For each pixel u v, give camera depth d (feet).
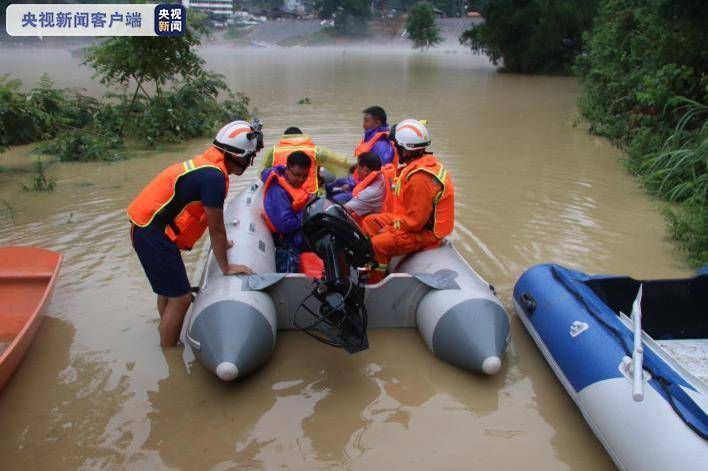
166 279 13.08
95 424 11.26
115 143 37.55
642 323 13.41
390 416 11.58
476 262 18.90
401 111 52.26
